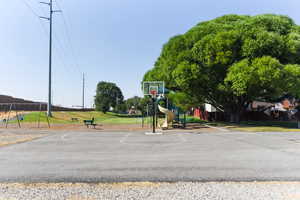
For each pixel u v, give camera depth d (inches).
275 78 861.2
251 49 949.2
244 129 897.5
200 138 623.8
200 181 219.9
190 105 1298.0
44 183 214.8
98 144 510.0
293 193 183.8
